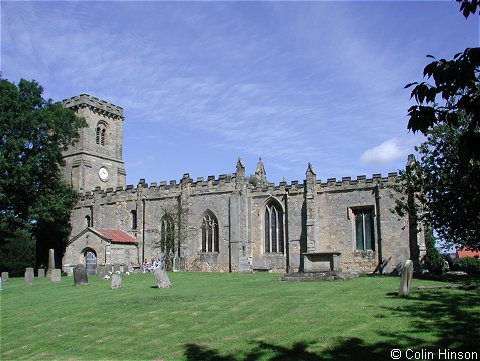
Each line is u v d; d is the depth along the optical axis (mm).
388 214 48250
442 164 33812
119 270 52875
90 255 61281
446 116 7477
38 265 71125
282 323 17953
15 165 54438
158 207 62844
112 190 67000
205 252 58750
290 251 53250
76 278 39000
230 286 32875
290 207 54062
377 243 48781
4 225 57312
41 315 23297
